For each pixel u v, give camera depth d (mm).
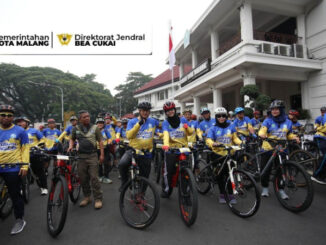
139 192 3154
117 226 3064
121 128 6816
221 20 11383
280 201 3572
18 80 26688
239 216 3242
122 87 38281
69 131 5707
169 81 23078
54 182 3098
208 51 16203
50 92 28031
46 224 3217
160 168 5195
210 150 3949
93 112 32156
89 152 3879
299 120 9742
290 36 10312
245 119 6102
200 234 2771
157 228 2967
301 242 2504
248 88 8078
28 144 3186
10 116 3035
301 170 3217
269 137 4012
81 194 4629
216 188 4781
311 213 3256
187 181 3094
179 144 3797
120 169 3451
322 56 9500
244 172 3219
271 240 2566
